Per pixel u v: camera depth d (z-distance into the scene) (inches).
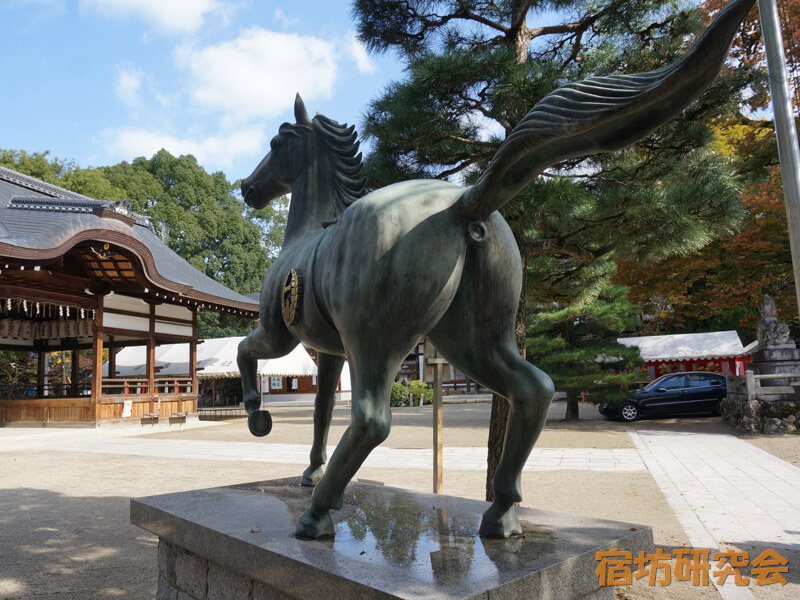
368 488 134.6
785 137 208.8
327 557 82.3
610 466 356.2
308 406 1171.3
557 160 78.6
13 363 965.2
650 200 168.9
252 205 137.9
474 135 179.8
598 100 70.2
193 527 104.0
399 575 74.7
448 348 94.6
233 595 100.7
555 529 97.4
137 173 1176.8
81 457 430.0
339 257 88.0
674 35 165.2
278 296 114.6
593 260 203.5
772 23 210.1
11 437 540.4
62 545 197.2
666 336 838.5
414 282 81.1
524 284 195.8
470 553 83.7
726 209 166.4
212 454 441.4
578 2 179.3
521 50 186.7
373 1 180.7
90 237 538.9
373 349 83.1
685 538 193.0
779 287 727.7
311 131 124.2
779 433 500.4
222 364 889.5
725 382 670.5
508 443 90.6
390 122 169.0
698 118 157.1
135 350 1010.7
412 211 84.3
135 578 163.0
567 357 629.9
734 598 141.2
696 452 408.2
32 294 558.9
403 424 675.4
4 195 669.3
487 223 88.0
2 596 148.8
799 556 174.6
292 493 129.5
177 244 1168.2
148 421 666.2
